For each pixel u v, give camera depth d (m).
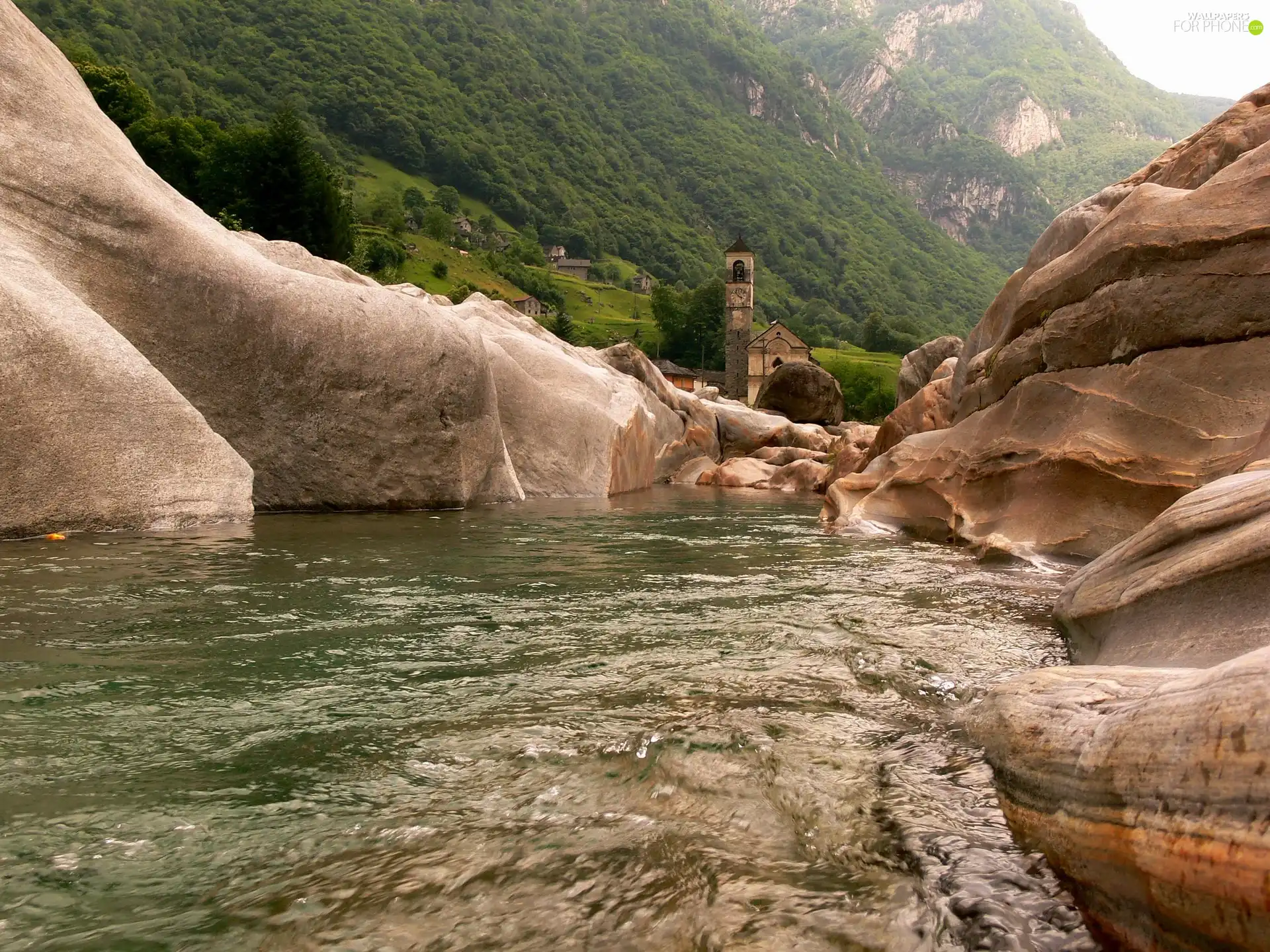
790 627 5.11
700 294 136.62
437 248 148.38
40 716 3.26
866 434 27.61
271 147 60.53
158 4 195.50
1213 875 1.68
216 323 10.70
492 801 2.62
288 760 2.91
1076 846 2.12
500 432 14.37
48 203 9.91
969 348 13.54
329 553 7.43
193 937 1.89
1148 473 7.30
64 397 8.14
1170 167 9.97
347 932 1.92
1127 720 2.21
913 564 7.88
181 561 6.73
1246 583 3.40
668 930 1.95
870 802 2.65
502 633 4.82
